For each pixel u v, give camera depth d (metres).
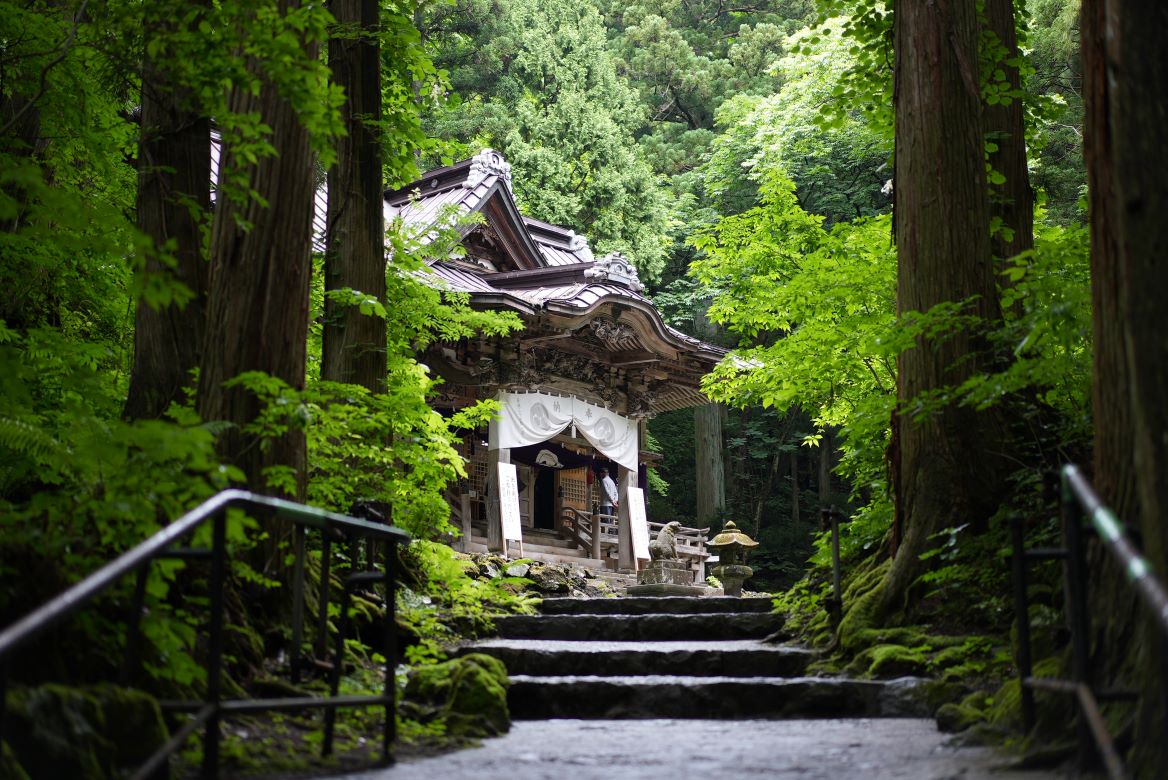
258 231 6.96
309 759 4.95
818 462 34.19
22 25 8.04
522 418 18.89
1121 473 4.83
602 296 18.17
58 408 8.32
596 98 31.30
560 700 7.12
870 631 7.86
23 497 7.78
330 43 9.77
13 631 2.63
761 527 32.56
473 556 14.14
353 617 7.64
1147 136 3.69
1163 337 3.62
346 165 9.63
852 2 11.55
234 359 6.84
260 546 6.74
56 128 9.09
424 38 27.98
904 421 8.54
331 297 8.33
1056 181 22.09
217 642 4.05
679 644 8.85
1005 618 7.44
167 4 6.47
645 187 30.06
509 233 20.34
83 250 8.70
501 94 29.81
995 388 6.74
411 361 10.51
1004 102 10.09
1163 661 2.84
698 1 37.97
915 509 8.30
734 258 13.21
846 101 11.70
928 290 8.55
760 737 5.99
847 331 10.98
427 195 20.80
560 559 20.33
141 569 4.18
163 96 8.05
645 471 22.84
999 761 4.70
